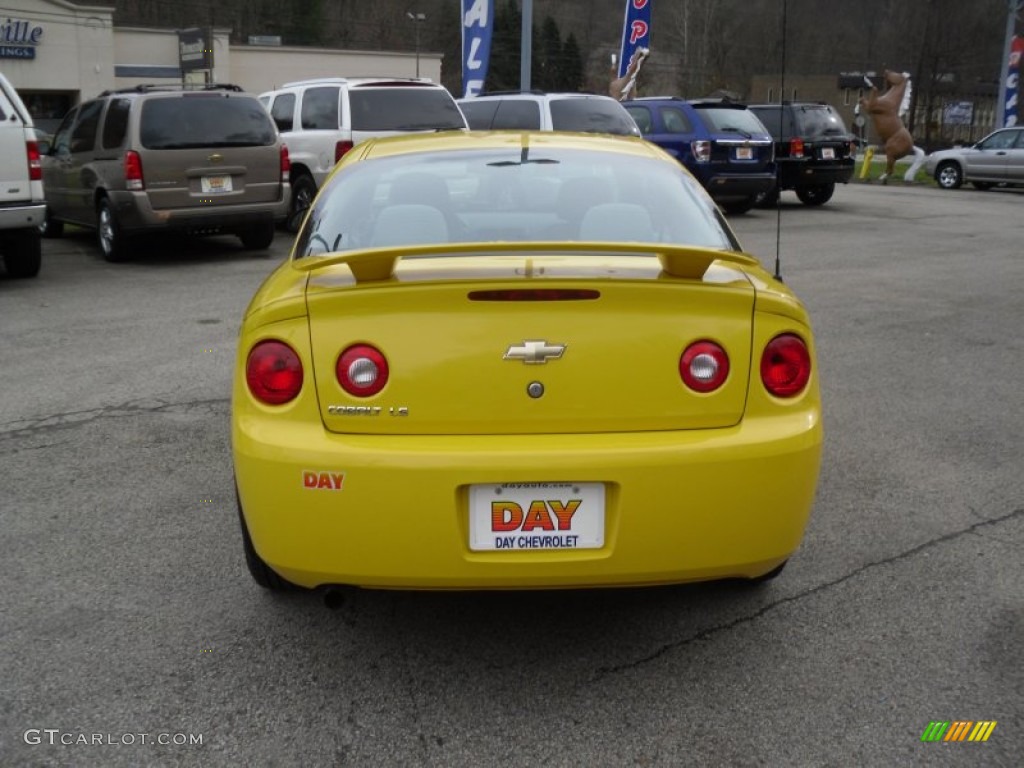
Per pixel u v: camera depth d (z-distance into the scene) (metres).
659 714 2.92
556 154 3.99
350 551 2.83
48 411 5.77
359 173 3.92
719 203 17.53
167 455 5.06
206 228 11.43
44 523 4.24
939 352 7.36
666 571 2.88
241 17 69.19
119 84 49.62
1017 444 5.32
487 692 3.04
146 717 2.91
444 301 2.80
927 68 46.03
